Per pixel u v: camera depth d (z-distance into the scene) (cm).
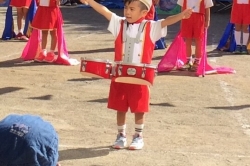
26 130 284
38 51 1188
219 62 1245
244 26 1359
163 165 602
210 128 739
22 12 1517
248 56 1343
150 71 588
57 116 775
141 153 638
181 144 671
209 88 970
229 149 659
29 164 281
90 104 841
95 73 605
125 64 591
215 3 2577
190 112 812
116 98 629
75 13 2367
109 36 1639
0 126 285
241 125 756
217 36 1723
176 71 1114
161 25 612
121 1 2627
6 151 280
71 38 1583
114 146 650
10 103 841
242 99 898
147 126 736
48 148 286
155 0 1099
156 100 873
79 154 630
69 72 1080
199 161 616
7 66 1129
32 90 924
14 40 1516
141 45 616
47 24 1145
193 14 1100
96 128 725
